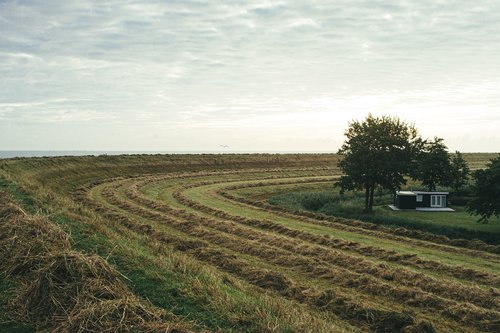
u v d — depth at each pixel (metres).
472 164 107.81
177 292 11.96
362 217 44.47
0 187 25.33
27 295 11.09
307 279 19.22
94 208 33.81
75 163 64.81
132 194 44.88
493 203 38.19
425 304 16.11
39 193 26.33
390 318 13.88
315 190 66.75
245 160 98.62
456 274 21.09
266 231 31.23
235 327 10.54
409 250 26.41
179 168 83.75
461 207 54.38
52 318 10.27
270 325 10.67
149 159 82.81
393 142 49.00
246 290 15.15
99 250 14.41
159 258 15.04
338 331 11.97
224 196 52.03
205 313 11.05
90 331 9.61
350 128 51.44
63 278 11.40
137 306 10.55
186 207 41.91
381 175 49.25
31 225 14.91
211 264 20.45
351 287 18.12
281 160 103.81
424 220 42.94
